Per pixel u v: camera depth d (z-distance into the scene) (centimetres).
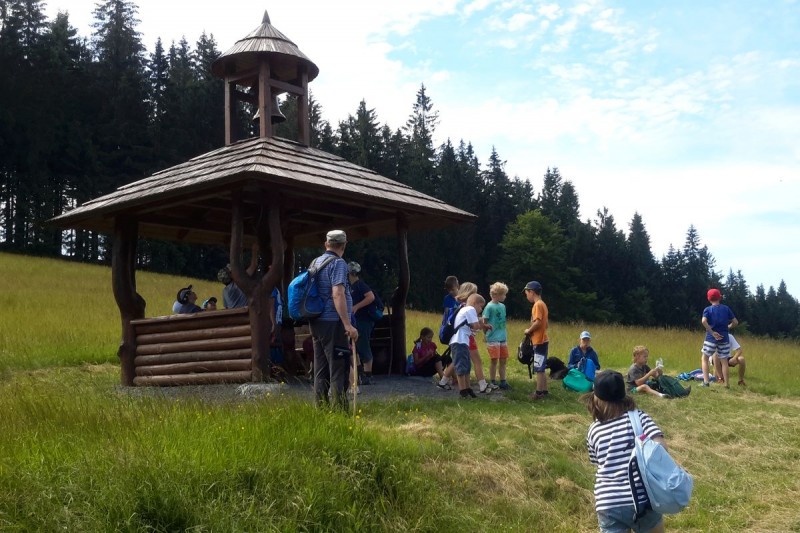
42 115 5984
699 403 1180
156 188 1098
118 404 746
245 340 1010
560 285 7462
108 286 3294
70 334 1684
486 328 1089
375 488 609
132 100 6675
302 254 5875
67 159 6238
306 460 593
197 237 1441
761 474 866
